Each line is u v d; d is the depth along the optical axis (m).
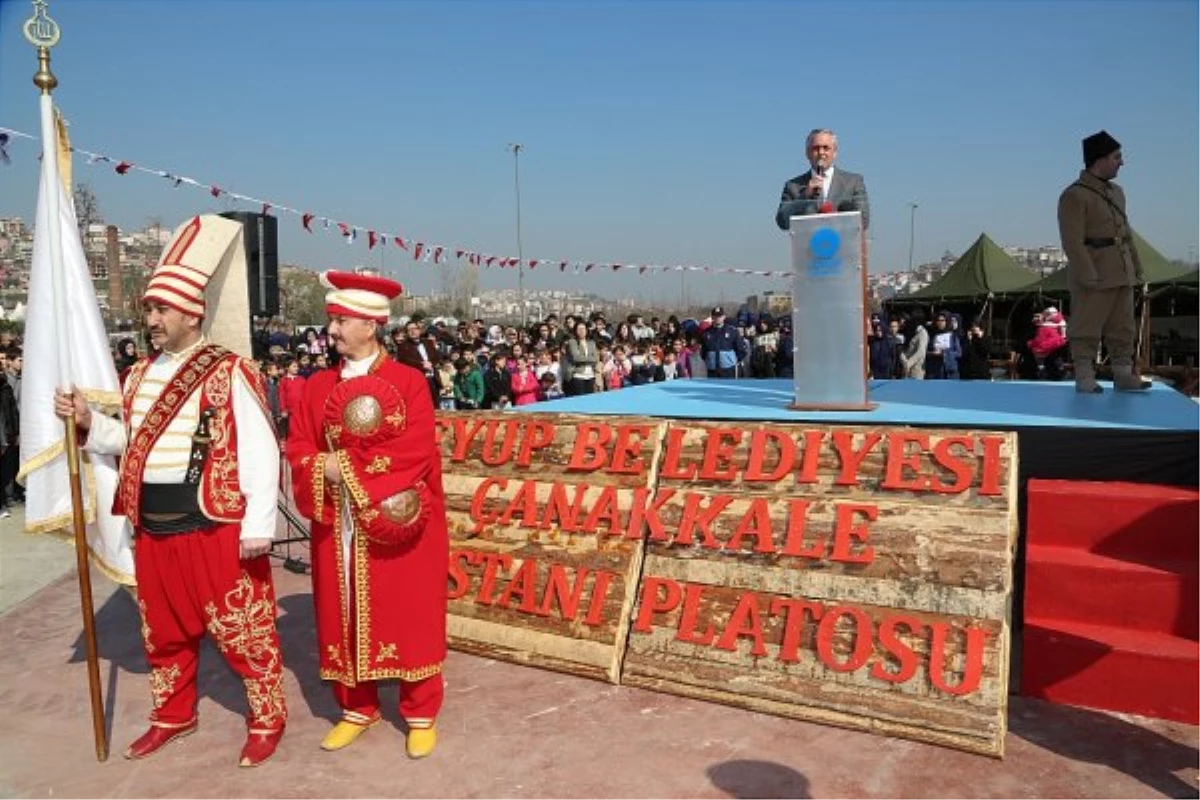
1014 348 20.56
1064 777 3.21
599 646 4.23
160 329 3.49
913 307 22.48
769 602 3.98
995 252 22.08
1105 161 5.22
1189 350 17.58
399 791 3.27
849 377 4.79
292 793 3.29
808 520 4.04
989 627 3.57
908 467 3.97
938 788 3.16
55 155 3.77
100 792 3.34
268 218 8.77
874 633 3.74
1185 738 3.48
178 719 3.76
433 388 13.46
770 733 3.62
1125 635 3.67
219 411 3.49
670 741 3.58
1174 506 3.76
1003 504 3.75
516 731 3.72
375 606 3.49
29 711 4.14
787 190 5.54
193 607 3.58
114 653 4.96
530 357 14.29
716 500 4.27
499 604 4.58
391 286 3.58
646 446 4.56
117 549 4.23
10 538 8.07
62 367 3.76
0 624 5.53
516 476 4.84
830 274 4.75
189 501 3.47
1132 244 5.50
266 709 3.62
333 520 3.55
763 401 5.46
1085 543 3.92
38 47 3.71
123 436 3.79
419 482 3.49
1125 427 4.00
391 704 4.09
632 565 4.32
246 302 3.84
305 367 13.17
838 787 3.18
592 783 3.27
